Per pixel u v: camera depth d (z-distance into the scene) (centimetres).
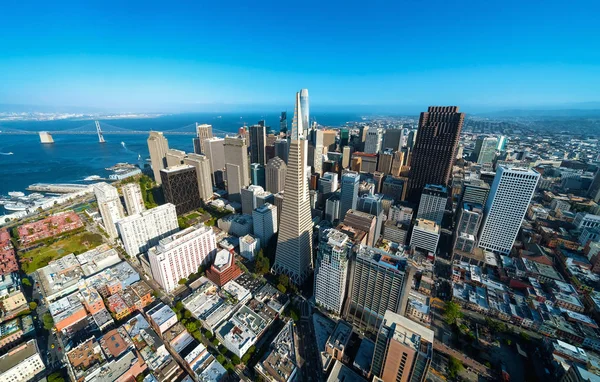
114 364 18600
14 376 18588
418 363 14938
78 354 19262
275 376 18962
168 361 19688
